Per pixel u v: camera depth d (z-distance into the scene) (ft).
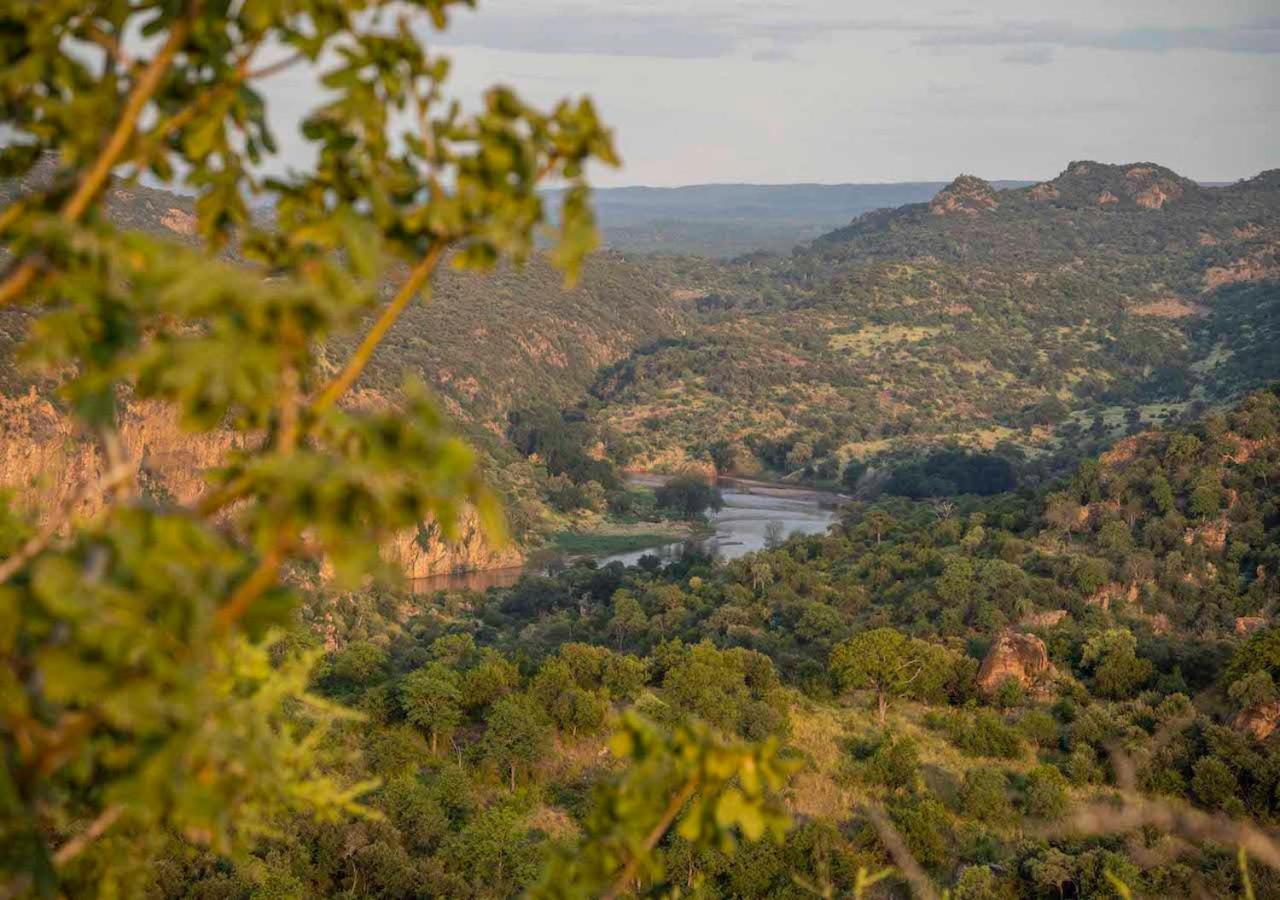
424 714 134.82
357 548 6.89
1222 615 207.31
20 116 9.04
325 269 7.61
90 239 7.43
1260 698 124.67
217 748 7.38
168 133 8.97
